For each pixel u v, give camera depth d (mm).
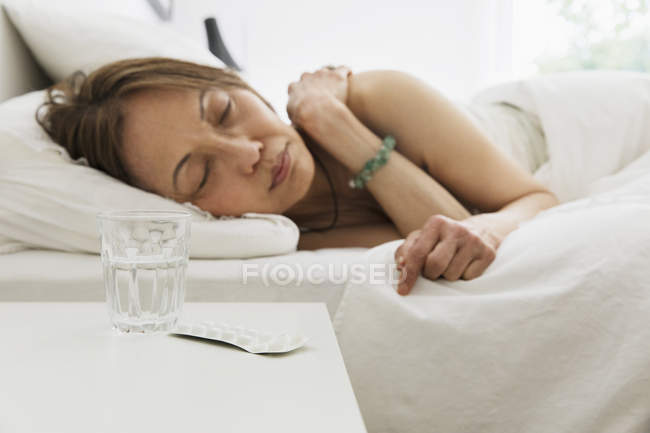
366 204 1114
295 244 852
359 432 237
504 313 579
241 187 898
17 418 245
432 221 676
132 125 868
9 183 778
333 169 1077
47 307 493
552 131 1099
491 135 1139
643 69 2758
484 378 567
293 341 369
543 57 2963
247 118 906
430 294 646
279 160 914
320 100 998
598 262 566
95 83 917
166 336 398
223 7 2420
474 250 654
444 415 573
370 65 3037
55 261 730
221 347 371
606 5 2811
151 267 401
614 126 1071
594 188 973
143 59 929
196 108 869
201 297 674
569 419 521
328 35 3012
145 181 890
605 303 542
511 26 2967
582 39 2881
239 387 291
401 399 590
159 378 303
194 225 767
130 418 247
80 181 797
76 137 892
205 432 234
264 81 3010
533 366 554
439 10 3020
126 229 396
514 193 940
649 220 588
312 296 684
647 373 493
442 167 987
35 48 1168
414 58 3043
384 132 1046
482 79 2980
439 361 586
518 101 1222
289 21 2992
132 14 1765
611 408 501
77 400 269
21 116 901
